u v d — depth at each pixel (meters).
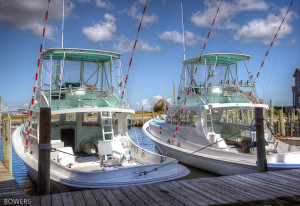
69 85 9.27
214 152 10.27
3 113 10.12
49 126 5.64
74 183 6.48
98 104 10.62
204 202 4.54
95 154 9.98
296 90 34.31
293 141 16.44
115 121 10.55
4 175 6.75
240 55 11.37
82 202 4.59
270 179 5.87
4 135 9.52
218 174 10.32
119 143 8.58
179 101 13.53
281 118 19.62
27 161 8.62
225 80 12.48
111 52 9.48
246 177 6.05
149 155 8.40
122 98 9.29
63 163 7.91
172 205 4.42
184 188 5.28
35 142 8.66
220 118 14.07
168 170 7.27
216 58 11.39
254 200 4.61
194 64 12.67
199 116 10.97
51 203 4.56
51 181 6.92
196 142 11.20
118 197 4.81
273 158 8.48
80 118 10.48
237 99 11.88
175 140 12.56
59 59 9.85
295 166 8.12
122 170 6.75
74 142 10.60
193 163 11.44
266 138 10.10
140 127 38.06
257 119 7.01
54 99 9.88
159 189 5.23
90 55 9.52
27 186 9.98
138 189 5.24
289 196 4.80
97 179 6.55
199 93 12.27
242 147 10.79
